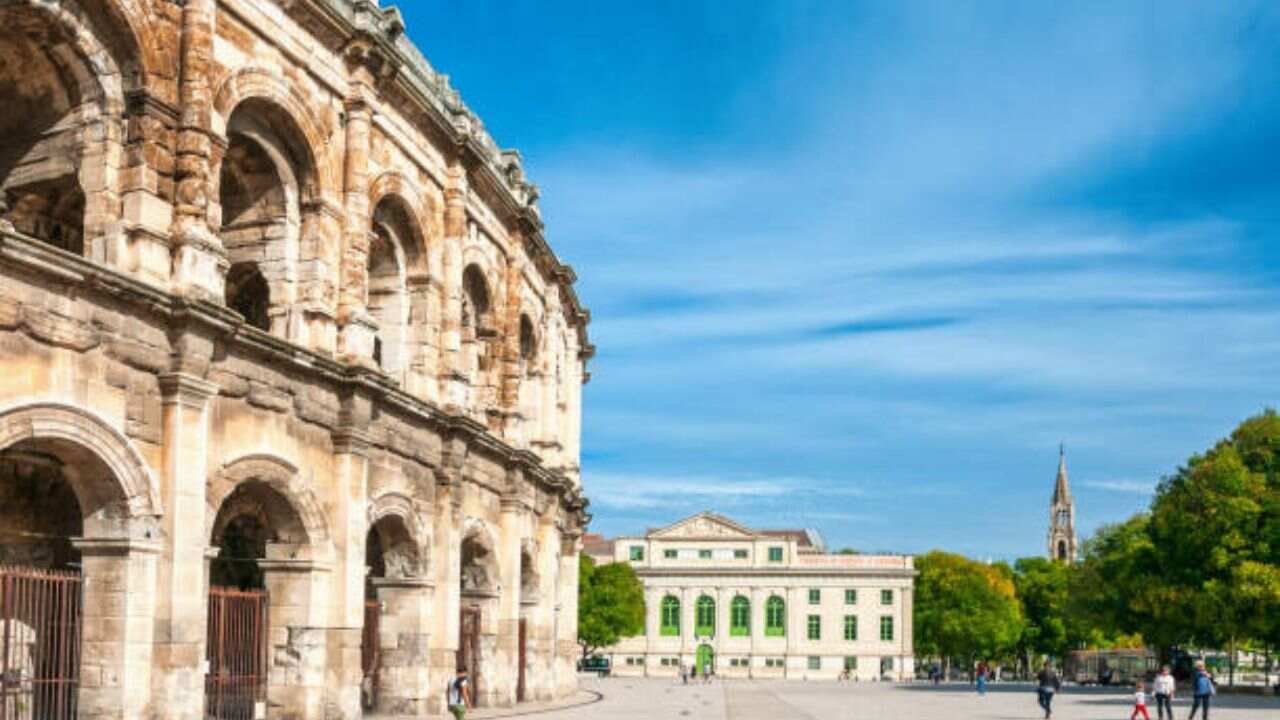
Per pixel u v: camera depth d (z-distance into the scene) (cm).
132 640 2581
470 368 4506
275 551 3288
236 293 3756
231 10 3008
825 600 14325
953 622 13750
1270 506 7038
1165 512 7519
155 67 2750
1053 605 14850
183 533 2686
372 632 3872
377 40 3522
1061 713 5678
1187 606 7219
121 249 2670
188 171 2797
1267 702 6888
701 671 14350
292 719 3216
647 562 14650
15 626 2620
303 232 3375
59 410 2408
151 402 2655
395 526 3828
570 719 4334
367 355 3481
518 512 4869
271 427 3075
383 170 3728
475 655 4662
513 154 5122
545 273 5756
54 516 2995
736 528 14588
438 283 4119
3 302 2309
